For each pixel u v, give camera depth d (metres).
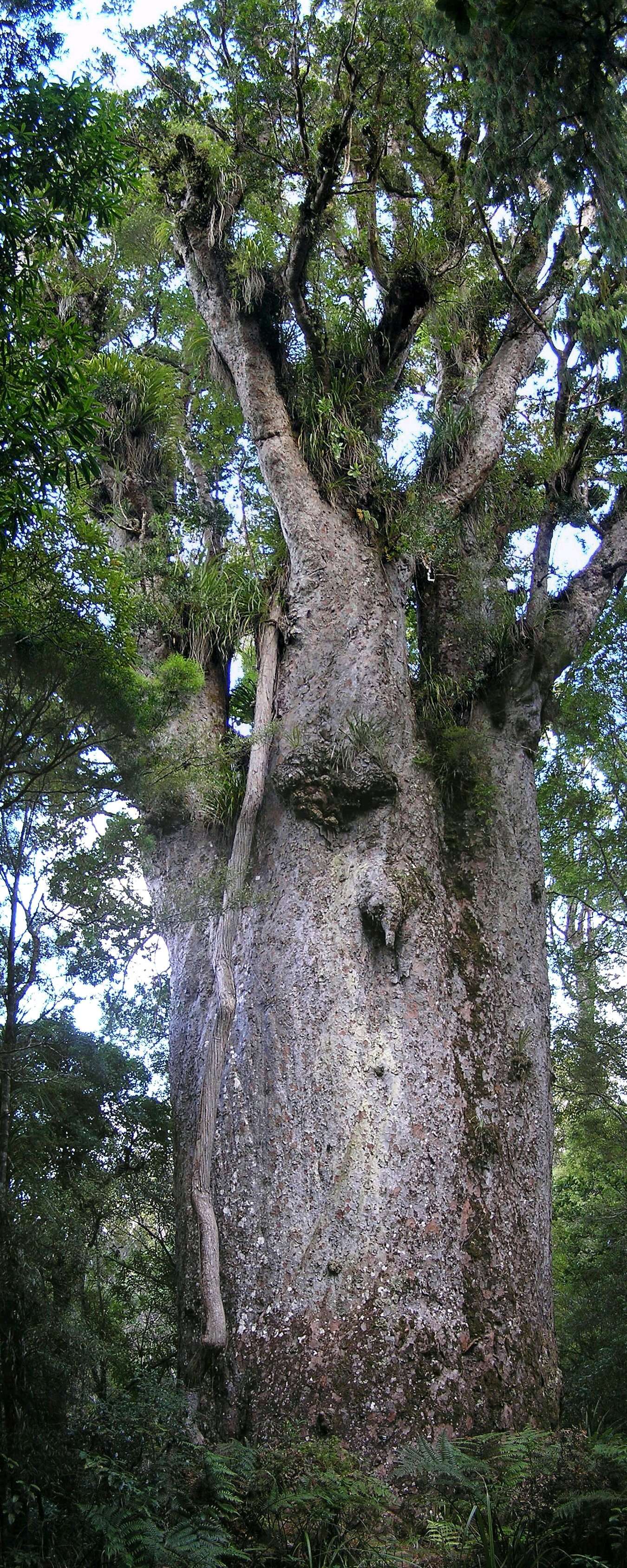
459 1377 7.78
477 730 10.59
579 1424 9.16
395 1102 8.55
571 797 15.67
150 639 11.34
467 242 12.09
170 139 11.38
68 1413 6.06
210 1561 5.34
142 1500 5.61
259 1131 8.66
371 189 11.55
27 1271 6.45
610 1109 14.69
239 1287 8.23
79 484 7.13
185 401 14.47
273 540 12.12
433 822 9.94
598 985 14.98
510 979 9.61
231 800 10.36
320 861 9.41
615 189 7.32
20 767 7.98
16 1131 9.10
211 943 9.77
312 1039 8.75
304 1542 6.25
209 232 11.41
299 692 9.95
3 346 6.55
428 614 11.66
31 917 8.84
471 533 11.77
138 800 9.17
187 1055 9.66
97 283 13.53
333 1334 7.77
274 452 10.80
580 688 15.38
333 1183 8.27
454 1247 8.26
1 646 7.19
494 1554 5.95
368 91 11.51
